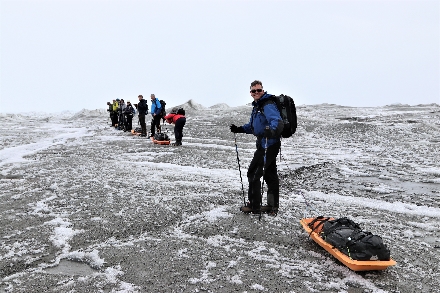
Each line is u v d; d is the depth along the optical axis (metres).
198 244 4.56
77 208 5.98
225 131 19.83
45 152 13.20
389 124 19.78
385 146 14.75
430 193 7.62
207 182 7.93
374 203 6.71
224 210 5.86
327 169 10.12
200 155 12.07
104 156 11.90
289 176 9.20
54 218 5.51
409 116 24.86
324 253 4.29
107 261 4.07
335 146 14.98
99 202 6.28
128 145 14.74
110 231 4.98
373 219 5.77
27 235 4.85
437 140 15.75
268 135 4.77
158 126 16.91
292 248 4.44
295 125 5.07
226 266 3.96
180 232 4.98
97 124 30.16
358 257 3.68
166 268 3.89
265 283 3.58
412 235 5.07
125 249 4.39
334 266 3.95
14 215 5.70
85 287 3.50
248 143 15.66
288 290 3.45
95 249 4.39
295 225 5.24
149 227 5.15
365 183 8.48
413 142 15.46
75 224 5.24
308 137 18.14
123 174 8.63
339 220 4.30
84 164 10.11
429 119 22.56
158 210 5.84
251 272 3.81
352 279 3.65
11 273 3.85
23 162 10.95
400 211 6.27
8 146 15.27
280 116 4.96
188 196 6.70
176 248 4.43
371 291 3.43
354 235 3.86
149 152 12.75
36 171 9.22
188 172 9.09
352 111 31.94
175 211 5.83
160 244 4.56
